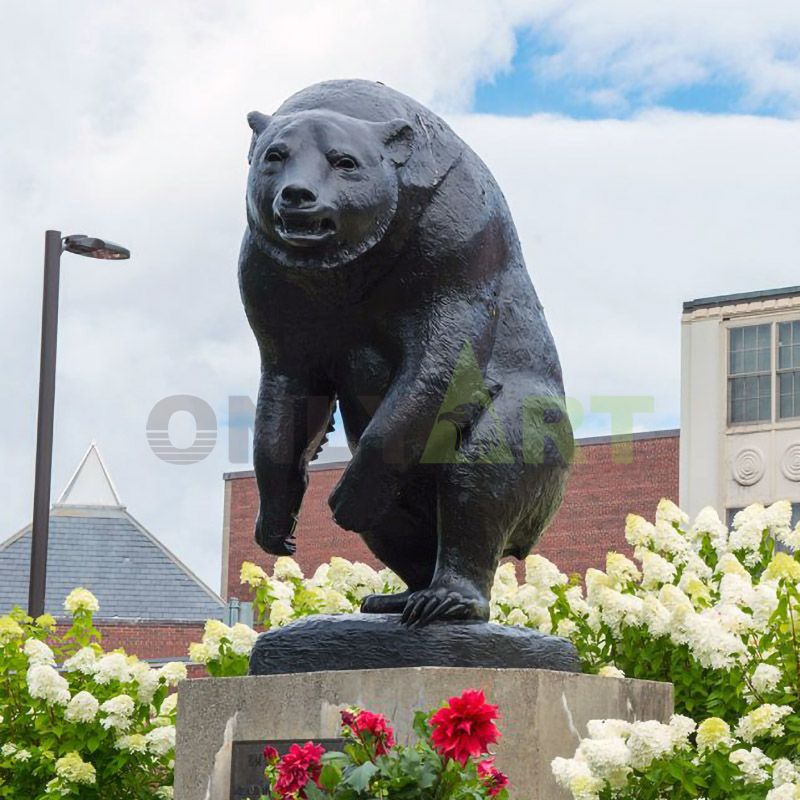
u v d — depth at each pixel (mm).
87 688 9062
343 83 7109
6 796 8828
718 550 9953
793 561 8188
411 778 5777
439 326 6879
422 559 7512
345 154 6629
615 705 7184
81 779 8531
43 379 16219
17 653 9070
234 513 31438
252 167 6840
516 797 6586
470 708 5766
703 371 30922
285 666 7016
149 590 27703
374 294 6926
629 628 8875
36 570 15766
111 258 16844
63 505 28344
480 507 6938
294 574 10320
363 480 6824
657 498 29609
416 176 6809
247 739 6945
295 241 6574
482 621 6969
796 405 29844
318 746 6109
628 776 6859
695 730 7473
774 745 7551
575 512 28328
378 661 6883
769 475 30156
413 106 7055
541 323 7348
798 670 7957
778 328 30516
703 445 30422
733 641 7980
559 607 9344
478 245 6949
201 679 7117
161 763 8820
